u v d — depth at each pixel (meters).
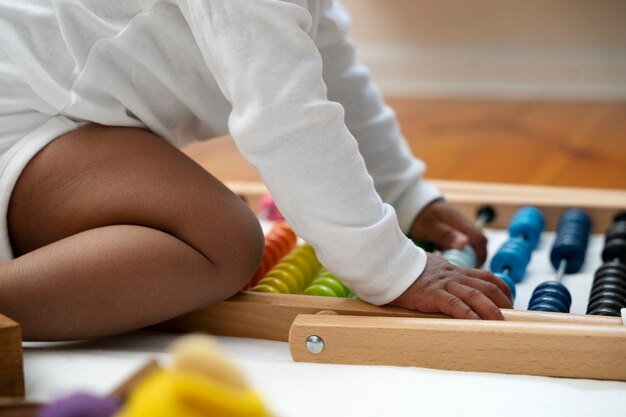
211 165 2.26
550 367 0.88
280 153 0.93
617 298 1.08
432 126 2.69
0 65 1.05
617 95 3.16
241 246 1.00
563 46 3.19
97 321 0.96
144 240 0.97
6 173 1.04
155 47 1.04
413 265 0.98
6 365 0.82
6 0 1.06
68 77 1.04
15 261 0.95
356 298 1.03
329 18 1.23
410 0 3.28
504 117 2.81
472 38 3.27
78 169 1.03
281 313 1.02
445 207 1.32
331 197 0.93
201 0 0.95
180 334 1.05
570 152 2.29
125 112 1.07
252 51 0.93
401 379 0.87
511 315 0.95
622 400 0.83
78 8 1.02
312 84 0.94
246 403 0.44
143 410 0.44
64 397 0.48
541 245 1.44
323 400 0.83
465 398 0.83
